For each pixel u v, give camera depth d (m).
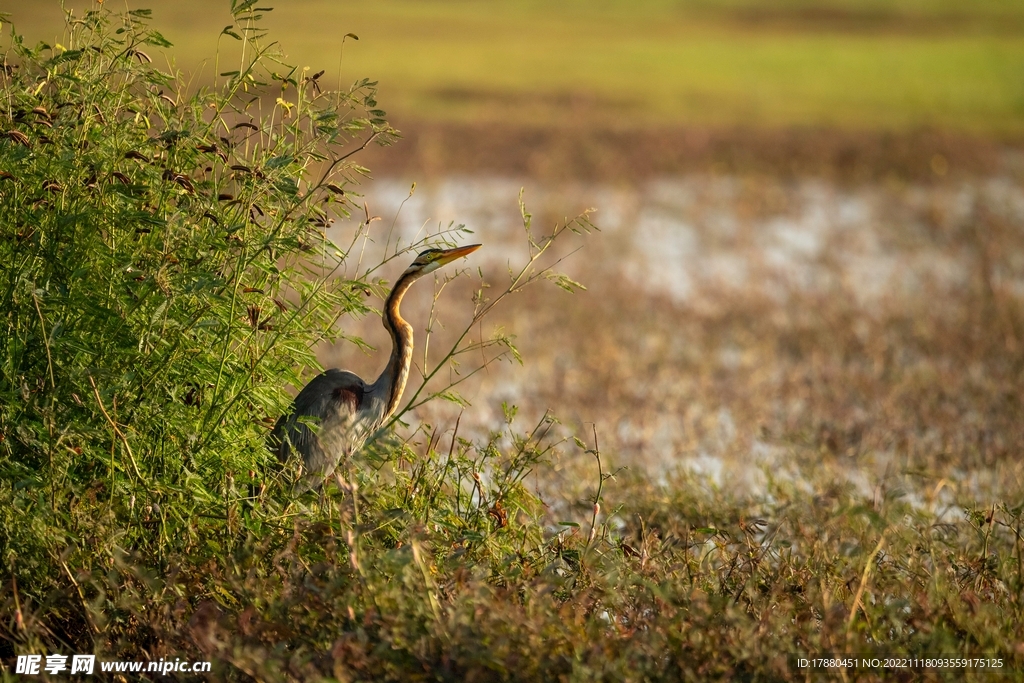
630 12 140.88
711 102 79.88
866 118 74.31
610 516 15.77
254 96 15.79
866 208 52.66
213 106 15.45
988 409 26.06
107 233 14.94
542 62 96.69
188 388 14.88
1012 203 51.44
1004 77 90.44
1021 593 13.91
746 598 13.33
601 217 49.25
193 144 15.15
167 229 13.95
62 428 13.76
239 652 10.80
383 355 30.97
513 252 43.03
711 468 23.03
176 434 14.34
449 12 137.25
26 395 13.50
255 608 11.95
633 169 58.94
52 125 14.48
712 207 52.41
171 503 13.44
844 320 34.25
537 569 13.87
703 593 12.50
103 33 15.01
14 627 12.77
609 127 68.50
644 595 12.75
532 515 15.25
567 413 26.00
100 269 14.41
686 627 11.91
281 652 11.17
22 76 14.97
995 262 41.88
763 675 11.23
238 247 14.47
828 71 94.25
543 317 34.81
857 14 135.50
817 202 53.84
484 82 84.19
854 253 44.69
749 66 97.00
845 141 65.31
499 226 46.94
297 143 15.61
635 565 14.34
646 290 38.41
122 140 14.97
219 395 14.77
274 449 15.73
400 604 11.54
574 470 20.55
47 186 13.99
